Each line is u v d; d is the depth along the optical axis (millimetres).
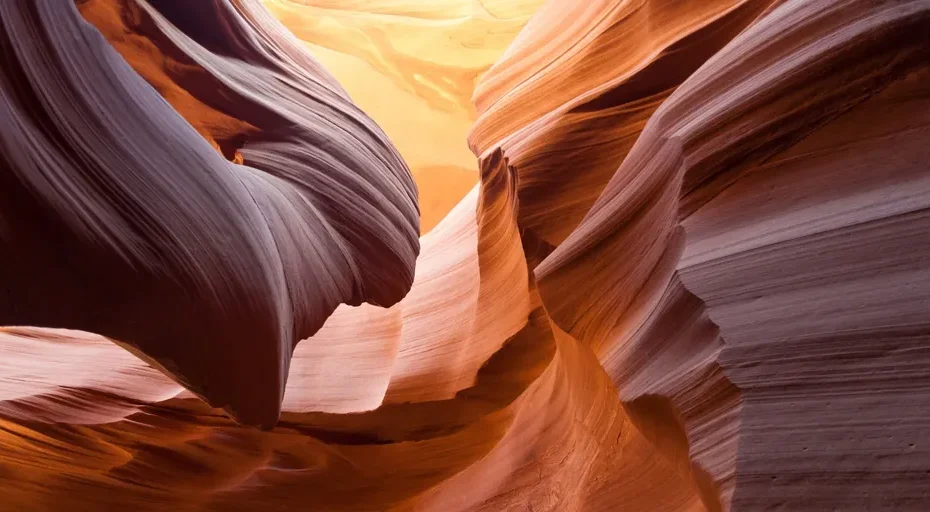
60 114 2219
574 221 4168
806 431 1768
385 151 4969
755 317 2090
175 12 3918
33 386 5051
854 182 2197
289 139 3934
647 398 2412
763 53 2680
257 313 2770
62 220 2084
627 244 3072
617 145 4145
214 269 2576
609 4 4715
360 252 4004
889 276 1888
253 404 2939
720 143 2637
